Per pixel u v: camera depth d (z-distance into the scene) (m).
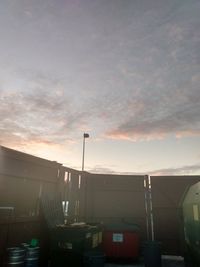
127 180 12.90
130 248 10.14
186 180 12.41
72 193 11.49
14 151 8.18
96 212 12.58
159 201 12.38
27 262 7.01
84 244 7.63
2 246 7.01
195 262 7.98
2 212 7.34
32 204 8.81
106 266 9.40
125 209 12.52
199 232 7.41
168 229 11.95
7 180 7.82
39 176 9.34
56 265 7.61
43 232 8.77
